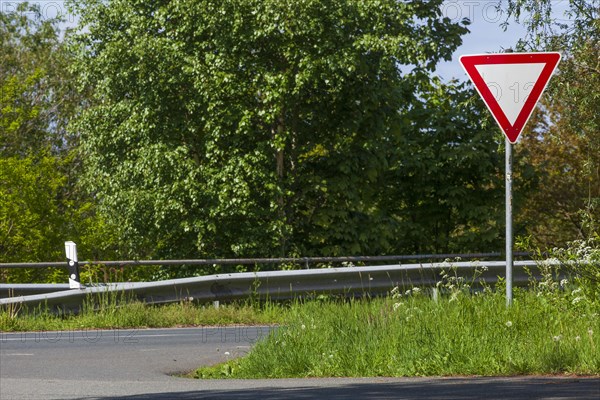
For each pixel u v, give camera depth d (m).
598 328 11.13
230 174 30.39
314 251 33.00
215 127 30.75
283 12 29.84
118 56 31.39
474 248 37.06
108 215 32.59
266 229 30.73
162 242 31.84
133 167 31.45
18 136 44.91
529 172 37.66
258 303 19.91
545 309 12.22
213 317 18.23
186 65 30.78
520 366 9.73
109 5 32.72
